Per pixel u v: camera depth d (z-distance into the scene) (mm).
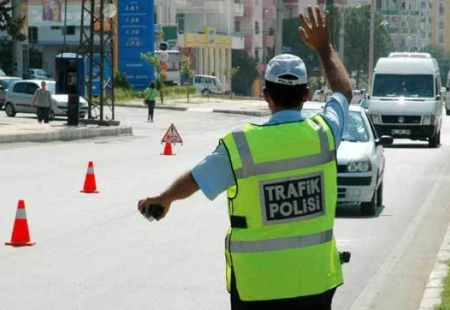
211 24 157125
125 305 16156
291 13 167875
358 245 22938
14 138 52656
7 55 127562
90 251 21156
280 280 8289
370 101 58875
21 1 101438
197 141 59750
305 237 8328
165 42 132125
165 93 115875
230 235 8414
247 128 8383
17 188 32812
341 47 118188
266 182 8281
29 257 20359
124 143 56562
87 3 137000
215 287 17594
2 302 16266
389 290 17797
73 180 35562
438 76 62812
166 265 19656
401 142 63156
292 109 8547
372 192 27672
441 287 17406
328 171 8453
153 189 33125
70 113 63938
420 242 23422
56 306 16031
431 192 34344
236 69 145500
